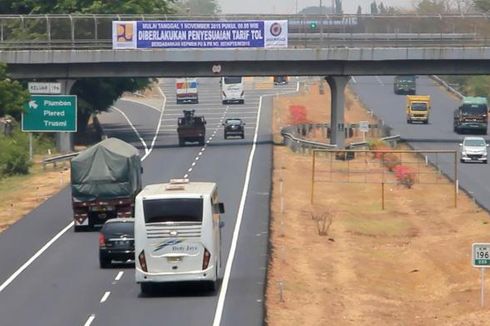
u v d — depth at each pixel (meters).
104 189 143.62
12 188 189.88
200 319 91.75
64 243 135.88
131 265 119.56
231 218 153.75
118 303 99.69
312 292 110.00
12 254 128.88
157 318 92.56
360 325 95.56
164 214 101.81
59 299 102.25
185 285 106.62
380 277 124.75
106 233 118.56
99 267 119.25
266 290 106.44
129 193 144.00
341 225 161.00
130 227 119.56
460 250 141.50
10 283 111.25
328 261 131.75
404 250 144.75
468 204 181.75
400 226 163.62
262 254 126.81
